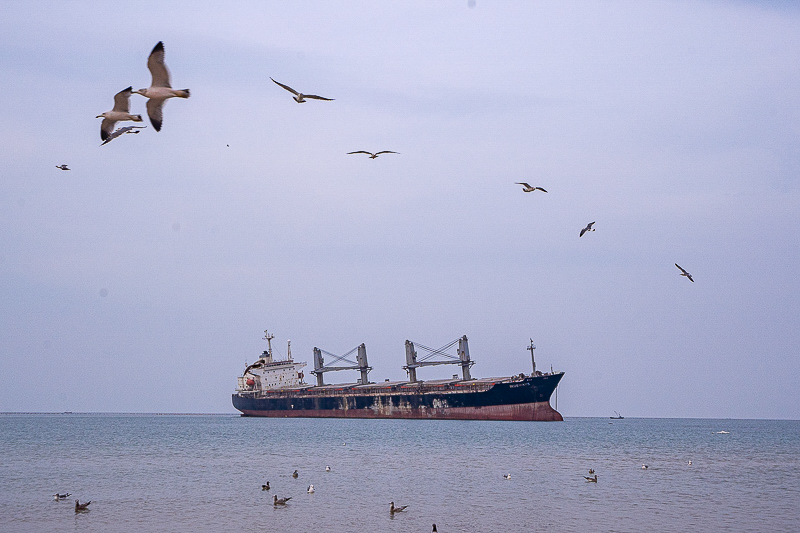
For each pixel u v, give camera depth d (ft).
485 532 143.23
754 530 146.30
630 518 157.17
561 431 479.00
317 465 250.57
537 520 154.40
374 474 225.35
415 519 154.61
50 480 212.02
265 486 191.42
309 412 625.82
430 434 431.43
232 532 142.00
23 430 569.64
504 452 306.76
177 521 151.74
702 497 184.75
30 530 143.54
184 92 59.82
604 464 262.26
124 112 62.64
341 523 150.41
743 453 332.80
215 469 239.09
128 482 207.00
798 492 194.70
